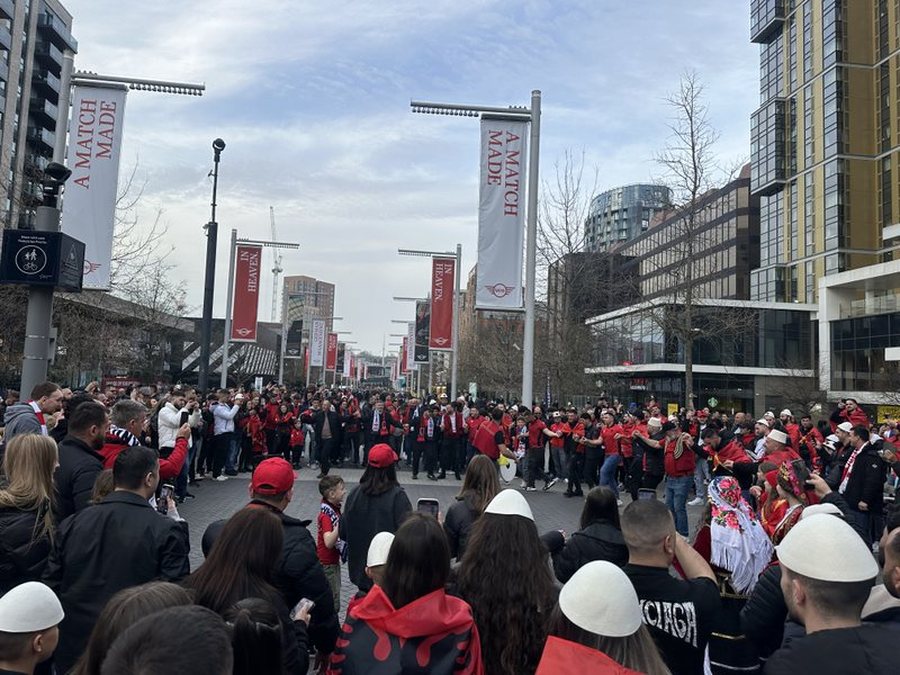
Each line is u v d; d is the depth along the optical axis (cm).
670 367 5409
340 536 584
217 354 4966
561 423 1861
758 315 5597
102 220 1309
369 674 264
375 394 2230
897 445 1242
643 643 235
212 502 1398
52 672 340
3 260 902
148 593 245
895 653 227
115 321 3422
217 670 157
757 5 7675
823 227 6569
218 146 2159
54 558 371
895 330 4781
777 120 7175
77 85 1322
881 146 6397
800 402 4512
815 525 253
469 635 276
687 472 1244
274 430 2058
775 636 360
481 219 1513
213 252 2041
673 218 3244
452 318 2934
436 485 1825
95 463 497
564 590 246
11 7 6391
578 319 3347
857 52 6538
